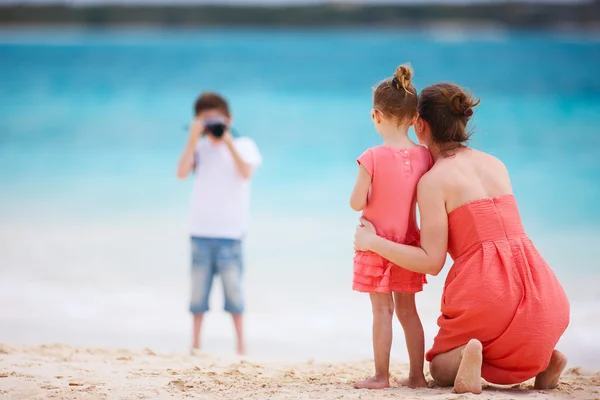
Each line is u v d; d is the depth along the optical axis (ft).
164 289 36.40
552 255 40.37
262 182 61.41
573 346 27.20
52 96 124.88
